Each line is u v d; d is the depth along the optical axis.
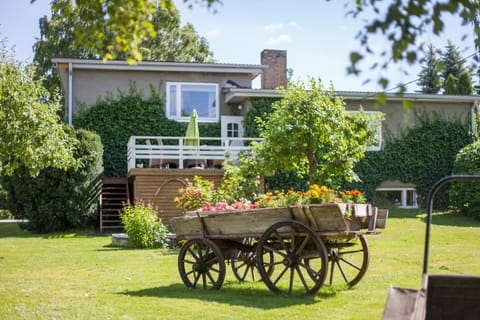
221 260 7.73
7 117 11.84
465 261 10.23
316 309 6.45
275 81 24.48
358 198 7.49
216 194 14.45
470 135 23.77
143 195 17.22
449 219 18.58
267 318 6.01
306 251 7.48
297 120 14.95
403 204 23.30
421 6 2.96
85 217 17.70
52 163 13.66
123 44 4.35
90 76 21.70
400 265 9.89
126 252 12.70
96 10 4.46
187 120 22.27
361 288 7.82
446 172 23.44
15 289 8.03
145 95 22.03
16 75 12.29
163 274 9.44
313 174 15.17
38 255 12.17
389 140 23.00
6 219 30.95
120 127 21.66
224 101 22.73
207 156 18.47
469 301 4.01
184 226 8.13
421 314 3.11
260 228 7.40
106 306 6.73
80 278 9.04
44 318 6.14
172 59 35.25
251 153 16.53
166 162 18.75
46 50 32.53
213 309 6.49
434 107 23.61
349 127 15.20
